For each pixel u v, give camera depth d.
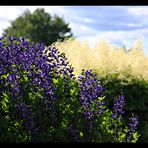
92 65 9.46
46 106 6.20
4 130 6.00
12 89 6.28
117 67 9.62
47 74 6.42
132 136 7.33
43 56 6.80
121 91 8.59
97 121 6.39
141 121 8.99
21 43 7.11
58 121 6.22
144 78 9.55
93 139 6.12
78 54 9.74
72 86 6.62
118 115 7.53
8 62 6.67
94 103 6.57
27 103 6.30
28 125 5.97
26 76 6.59
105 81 9.21
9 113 6.22
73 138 5.96
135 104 9.09
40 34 45.34
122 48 10.73
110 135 6.43
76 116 6.20
